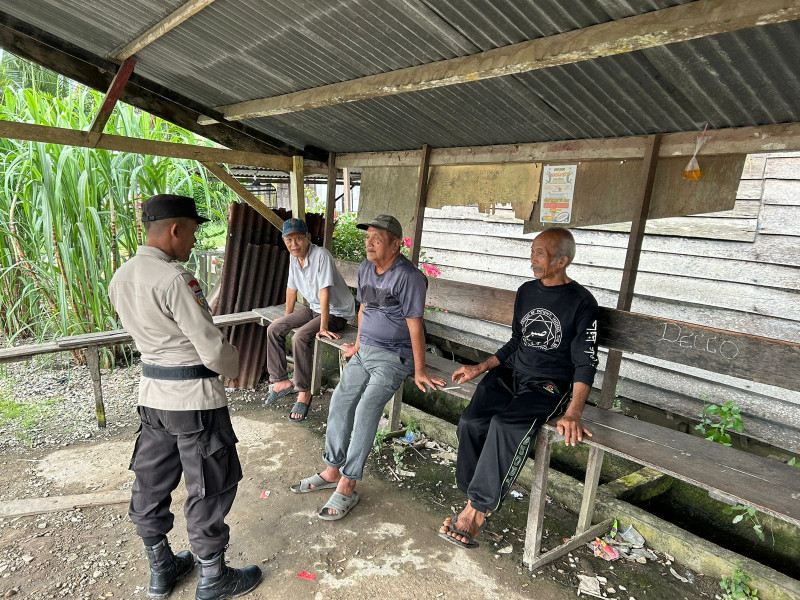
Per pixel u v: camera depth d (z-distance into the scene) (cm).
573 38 193
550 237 275
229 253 470
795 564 277
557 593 245
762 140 238
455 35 220
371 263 315
